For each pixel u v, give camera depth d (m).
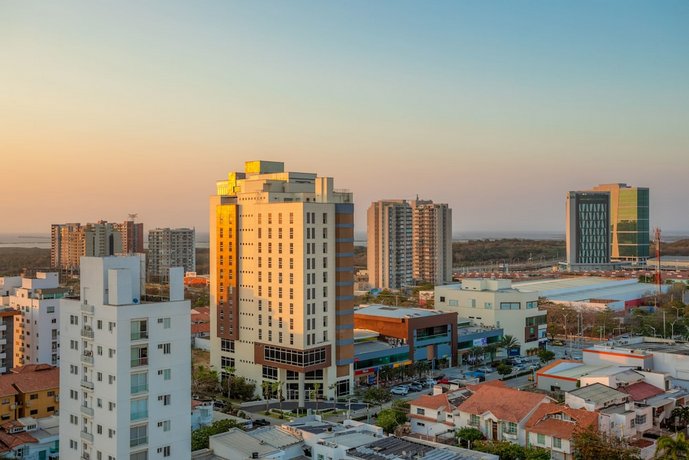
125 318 97.44
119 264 101.75
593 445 113.44
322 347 183.62
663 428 146.38
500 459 117.25
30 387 143.12
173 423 102.94
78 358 104.62
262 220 190.00
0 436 125.69
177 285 104.50
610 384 152.25
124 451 97.69
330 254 186.38
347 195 198.25
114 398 97.44
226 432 116.81
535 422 129.50
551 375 173.62
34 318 186.00
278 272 185.50
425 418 143.62
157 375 101.00
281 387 184.25
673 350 186.12
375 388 175.25
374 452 107.75
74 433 105.69
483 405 138.38
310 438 115.81
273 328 187.00
